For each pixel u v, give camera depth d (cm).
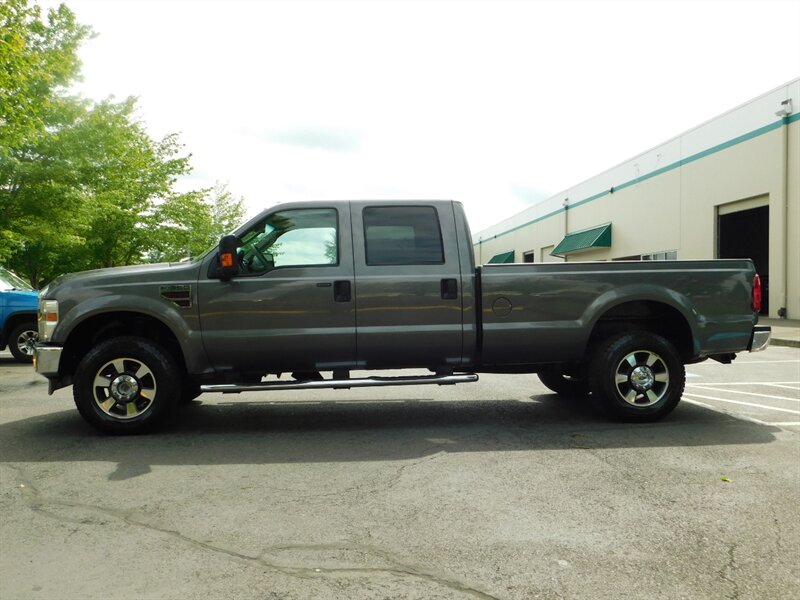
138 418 571
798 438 553
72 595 275
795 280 1809
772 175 1881
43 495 407
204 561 308
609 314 630
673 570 298
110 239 2181
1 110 1170
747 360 1167
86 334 606
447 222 601
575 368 659
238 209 3638
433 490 414
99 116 1552
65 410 700
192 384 636
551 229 3650
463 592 278
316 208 595
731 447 521
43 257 1966
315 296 576
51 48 1466
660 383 614
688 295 611
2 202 1411
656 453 504
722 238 2192
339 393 800
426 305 585
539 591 279
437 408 698
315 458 495
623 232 2797
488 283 589
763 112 1914
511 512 373
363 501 393
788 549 321
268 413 675
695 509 377
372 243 591
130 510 379
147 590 279
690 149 2288
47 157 1470
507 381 894
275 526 353
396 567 302
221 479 441
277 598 272
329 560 309
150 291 571
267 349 574
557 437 559
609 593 277
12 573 296
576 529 347
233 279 575
